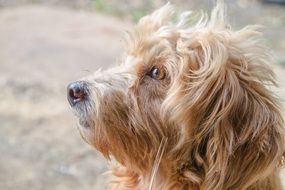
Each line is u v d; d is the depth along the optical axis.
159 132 0.78
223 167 0.75
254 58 0.77
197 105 0.75
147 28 0.83
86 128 0.81
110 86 0.80
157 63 0.79
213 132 0.76
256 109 0.75
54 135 1.60
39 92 1.88
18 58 2.19
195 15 0.85
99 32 2.55
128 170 0.85
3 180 1.39
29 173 1.42
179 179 0.80
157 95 0.79
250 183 0.75
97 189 1.37
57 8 2.92
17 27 2.53
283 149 0.74
